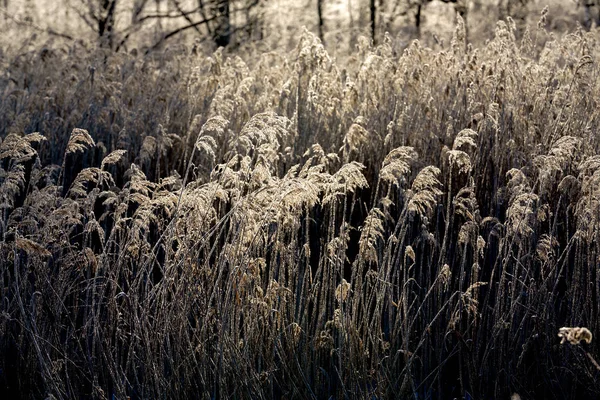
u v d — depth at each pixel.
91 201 4.18
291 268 4.23
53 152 6.66
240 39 15.91
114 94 7.10
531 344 4.40
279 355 4.01
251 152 6.16
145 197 4.17
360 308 4.48
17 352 4.28
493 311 4.23
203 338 3.91
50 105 7.25
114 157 4.23
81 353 4.27
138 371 4.22
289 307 4.22
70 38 14.42
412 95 6.54
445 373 4.42
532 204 4.62
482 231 4.98
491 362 4.30
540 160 4.57
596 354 4.15
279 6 16.33
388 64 6.82
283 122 4.23
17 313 4.31
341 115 6.48
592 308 4.18
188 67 8.12
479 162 5.51
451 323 4.13
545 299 4.26
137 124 6.79
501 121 5.85
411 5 16.89
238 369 3.89
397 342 4.27
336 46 9.57
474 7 15.98
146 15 15.73
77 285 4.29
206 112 6.86
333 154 5.15
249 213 3.99
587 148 5.07
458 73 6.43
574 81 5.72
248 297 4.02
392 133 5.94
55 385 3.74
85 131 4.43
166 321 3.84
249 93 7.32
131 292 4.00
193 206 4.08
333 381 4.22
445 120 6.22
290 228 4.48
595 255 4.35
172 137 6.83
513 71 6.22
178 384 3.89
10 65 8.59
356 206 5.62
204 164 6.12
